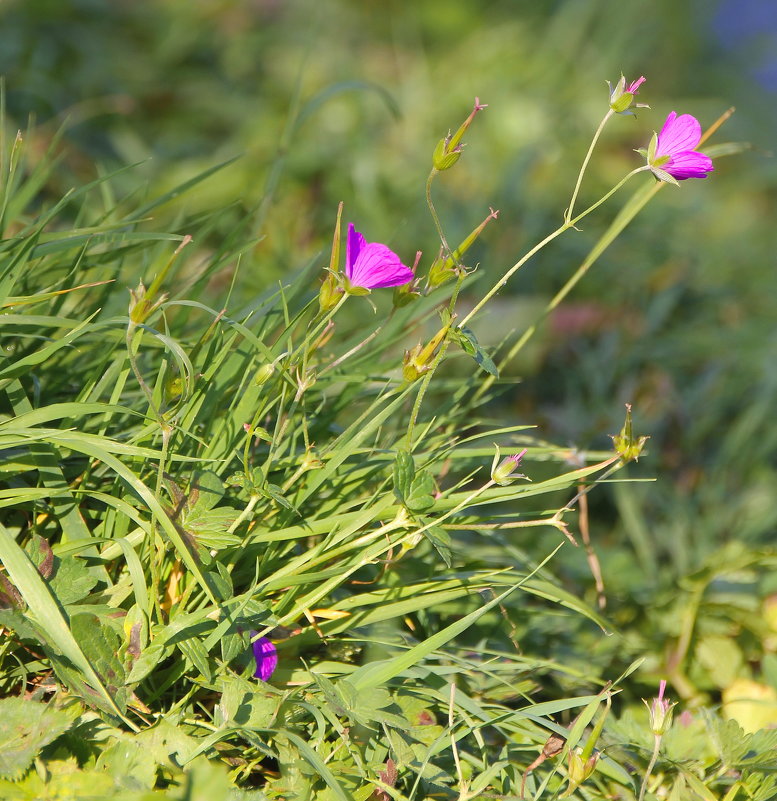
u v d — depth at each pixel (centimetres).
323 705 119
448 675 123
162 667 120
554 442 149
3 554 116
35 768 116
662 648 129
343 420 134
